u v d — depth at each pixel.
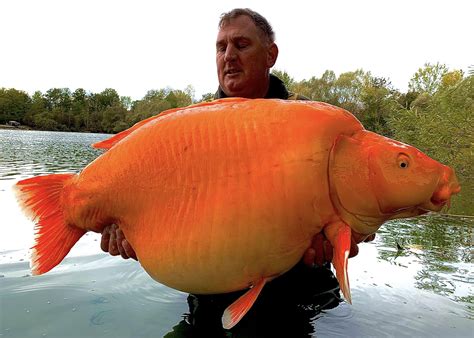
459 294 2.91
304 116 2.09
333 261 2.07
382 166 2.05
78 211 2.43
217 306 2.71
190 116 2.21
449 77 22.69
